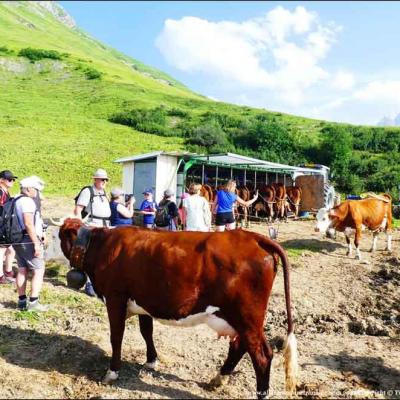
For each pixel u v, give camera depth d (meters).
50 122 49.09
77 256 6.18
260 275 5.24
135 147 41.19
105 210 8.61
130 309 5.90
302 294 9.83
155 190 17.27
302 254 13.39
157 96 75.50
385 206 13.81
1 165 31.59
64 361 6.43
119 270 5.76
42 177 30.00
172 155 17.62
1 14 129.00
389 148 49.22
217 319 5.37
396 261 12.57
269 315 8.85
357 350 7.27
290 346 5.23
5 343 6.84
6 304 8.31
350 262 12.63
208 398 5.59
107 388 5.75
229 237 5.46
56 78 78.62
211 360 6.71
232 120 59.09
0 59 80.88
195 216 10.44
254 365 5.21
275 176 24.47
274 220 20.95
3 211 7.94
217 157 17.97
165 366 6.45
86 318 7.96
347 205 13.11
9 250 9.36
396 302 9.66
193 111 65.12
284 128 51.75
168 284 5.42
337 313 9.09
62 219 6.67
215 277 5.26
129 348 6.97
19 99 62.12
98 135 45.66
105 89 73.19
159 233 5.76
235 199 12.16
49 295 8.83
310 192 23.00
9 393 5.55
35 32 124.94
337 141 45.88
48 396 5.54
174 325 5.60
